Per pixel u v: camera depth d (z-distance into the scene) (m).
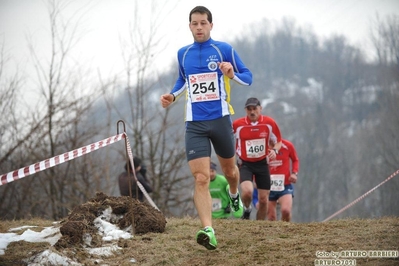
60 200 29.86
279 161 19.05
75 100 30.61
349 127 88.00
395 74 68.56
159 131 31.30
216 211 18.72
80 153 11.87
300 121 83.50
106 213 12.97
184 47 11.59
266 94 92.62
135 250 11.54
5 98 29.78
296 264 10.51
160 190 30.12
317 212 73.38
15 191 29.55
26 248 11.42
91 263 10.87
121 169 33.03
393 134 63.78
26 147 29.86
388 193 60.00
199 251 11.46
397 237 11.87
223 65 10.73
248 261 10.79
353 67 96.44
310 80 97.38
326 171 76.56
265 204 17.61
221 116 11.27
